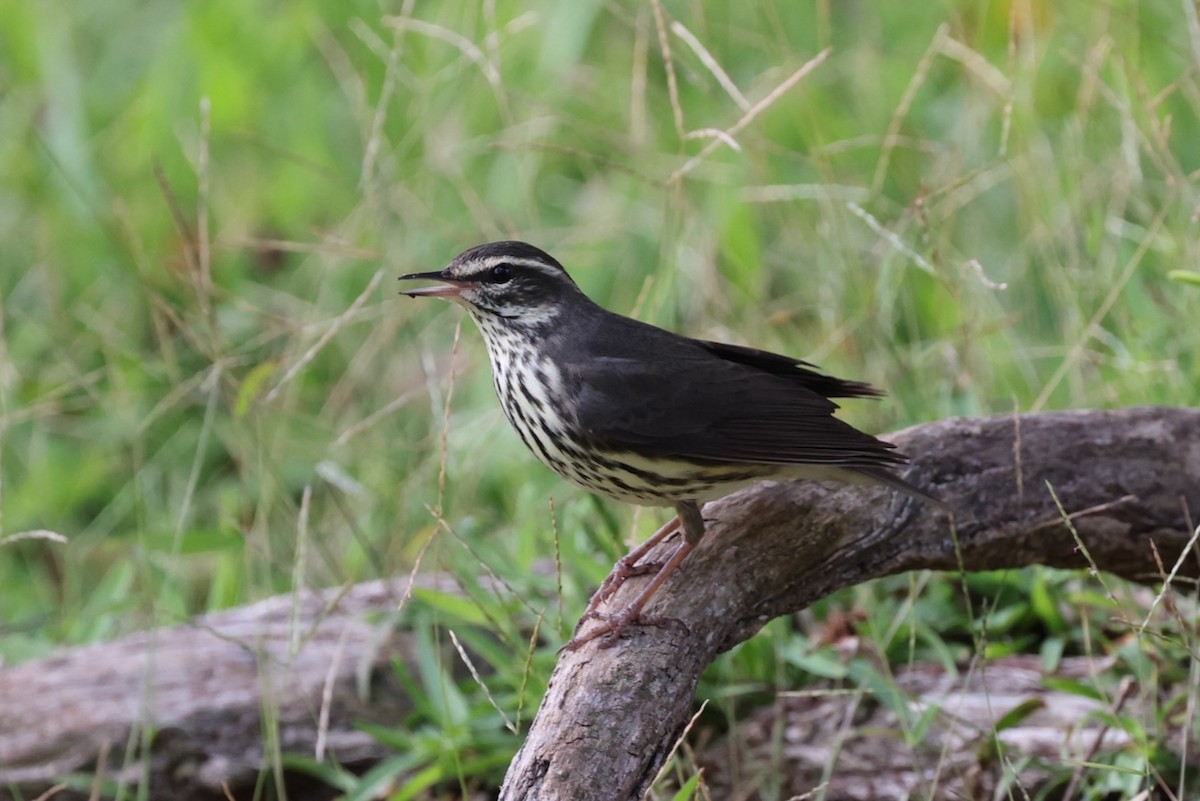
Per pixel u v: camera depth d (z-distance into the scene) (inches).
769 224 570.9
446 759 368.2
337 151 640.4
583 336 348.5
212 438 537.3
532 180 570.3
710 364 340.2
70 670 399.9
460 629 395.5
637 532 406.6
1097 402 435.5
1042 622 394.6
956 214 534.3
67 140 607.8
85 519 540.7
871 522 330.6
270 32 659.4
